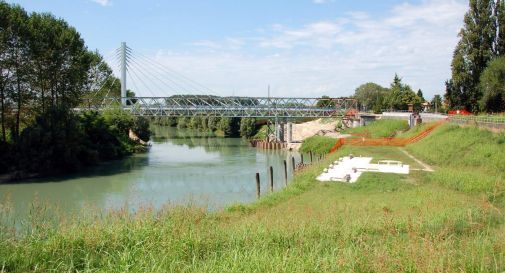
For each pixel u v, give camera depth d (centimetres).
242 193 3744
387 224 1571
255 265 1017
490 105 6062
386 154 4775
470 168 3334
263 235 1370
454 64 6469
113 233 1277
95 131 6456
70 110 5475
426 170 3509
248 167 5700
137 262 1062
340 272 1003
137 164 5981
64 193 3809
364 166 3781
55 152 5022
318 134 8850
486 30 6203
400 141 5759
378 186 2891
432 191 2605
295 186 3003
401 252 1137
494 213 1814
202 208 1953
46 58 5431
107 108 7994
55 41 5553
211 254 1174
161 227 1355
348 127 9375
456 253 1125
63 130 5084
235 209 2398
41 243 1190
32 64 5319
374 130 7562
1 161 4800
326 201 2480
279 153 7694
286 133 9800
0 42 4844
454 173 2956
